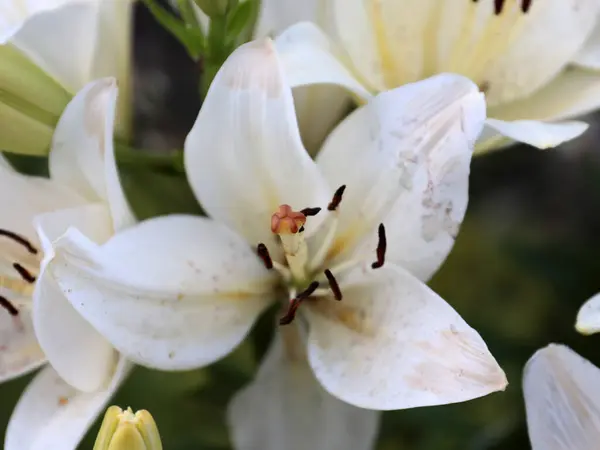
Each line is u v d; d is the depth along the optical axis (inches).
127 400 22.9
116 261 17.6
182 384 22.4
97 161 18.4
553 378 17.4
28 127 19.5
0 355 19.1
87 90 18.3
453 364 17.2
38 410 18.5
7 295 19.3
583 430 17.5
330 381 18.0
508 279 26.9
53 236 18.3
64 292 17.2
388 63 19.6
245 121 17.8
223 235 18.5
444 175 17.7
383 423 24.3
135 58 32.7
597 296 17.5
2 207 19.3
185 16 19.9
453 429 24.3
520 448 24.1
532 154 32.7
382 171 18.1
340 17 19.3
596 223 31.5
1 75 19.1
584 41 19.4
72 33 19.5
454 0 19.3
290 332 19.5
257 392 19.9
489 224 30.5
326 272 18.3
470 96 17.6
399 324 17.8
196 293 18.3
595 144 31.8
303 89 19.4
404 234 18.0
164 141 32.0
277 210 18.5
